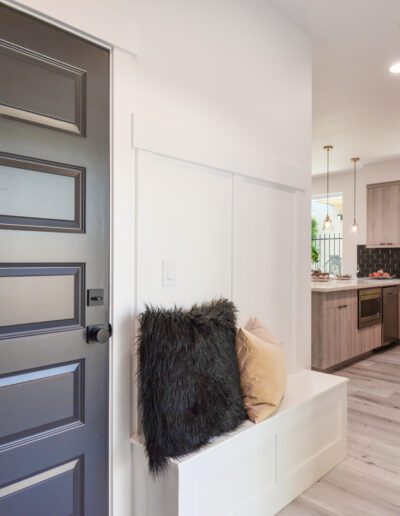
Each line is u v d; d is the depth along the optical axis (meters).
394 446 2.42
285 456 1.86
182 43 1.82
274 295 2.35
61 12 1.39
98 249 1.51
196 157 1.87
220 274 2.01
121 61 1.58
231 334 1.81
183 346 1.53
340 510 1.81
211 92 1.96
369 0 2.22
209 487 1.52
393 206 5.67
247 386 1.77
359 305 4.32
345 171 6.34
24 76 1.33
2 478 1.25
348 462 2.24
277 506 1.81
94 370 1.49
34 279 1.34
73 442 1.43
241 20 2.13
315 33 2.56
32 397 1.33
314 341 3.83
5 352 1.27
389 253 5.87
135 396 1.62
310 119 2.64
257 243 2.24
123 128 1.59
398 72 3.05
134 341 1.62
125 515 1.58
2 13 1.28
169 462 1.43
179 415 1.46
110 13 1.54
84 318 1.47
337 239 6.82
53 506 1.37
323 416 2.12
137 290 1.64
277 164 2.35
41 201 1.36
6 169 1.28
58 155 1.40
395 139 4.70
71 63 1.44
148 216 1.68
